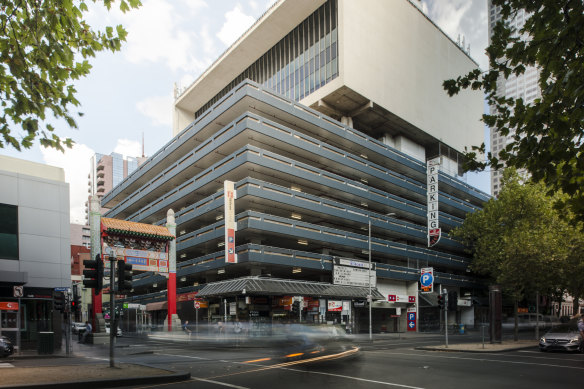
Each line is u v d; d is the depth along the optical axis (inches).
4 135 340.2
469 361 669.3
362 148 2032.5
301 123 1797.5
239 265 1578.5
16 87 323.6
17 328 858.1
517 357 734.5
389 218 1990.7
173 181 2097.7
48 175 1023.6
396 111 2133.4
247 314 1571.1
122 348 1046.4
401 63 2222.0
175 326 1449.3
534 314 2529.5
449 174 2650.1
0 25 321.4
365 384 445.7
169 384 450.9
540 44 239.6
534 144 247.9
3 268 895.7
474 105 2856.8
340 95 1958.7
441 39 2591.0
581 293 1326.3
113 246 1371.8
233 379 484.4
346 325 1593.3
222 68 2509.8
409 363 635.5
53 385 401.7
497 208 1736.0
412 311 2034.9
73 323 1771.7
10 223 921.5
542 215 1358.3
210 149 1754.4
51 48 325.1
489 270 1854.1
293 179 1685.5
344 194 1866.4
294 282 1584.6
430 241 2167.8
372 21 2075.5
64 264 986.7
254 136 1598.2
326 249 1823.3
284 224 1573.6
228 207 1513.3
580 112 216.4
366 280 1817.2
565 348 801.6
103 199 2942.9
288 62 2236.7
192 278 1994.3
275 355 730.2
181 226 1995.6
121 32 348.8
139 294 2723.9
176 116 2878.9
